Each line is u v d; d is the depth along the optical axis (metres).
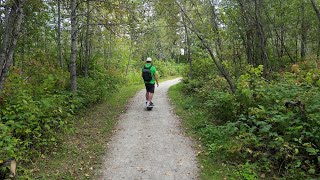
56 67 14.02
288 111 6.45
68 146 6.72
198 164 5.80
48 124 6.84
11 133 5.50
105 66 22.31
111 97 14.80
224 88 11.66
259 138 6.04
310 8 15.27
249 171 5.23
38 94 8.53
